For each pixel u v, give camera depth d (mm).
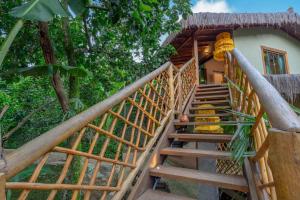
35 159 1033
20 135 5652
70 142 2234
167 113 3025
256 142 1683
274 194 1182
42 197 3553
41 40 2434
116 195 1747
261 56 7324
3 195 812
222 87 5152
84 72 1800
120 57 3604
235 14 6395
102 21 2916
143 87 2387
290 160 617
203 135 2562
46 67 1669
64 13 1407
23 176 1389
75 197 1374
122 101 1943
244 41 7285
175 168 2221
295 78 5148
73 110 2531
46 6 1352
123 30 3322
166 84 3137
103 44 3494
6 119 5449
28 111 5797
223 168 4934
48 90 5801
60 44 3330
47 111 5645
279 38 7961
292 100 5168
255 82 1371
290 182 607
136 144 2133
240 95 2652
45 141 1114
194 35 6473
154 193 1985
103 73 3822
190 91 4918
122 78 4023
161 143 2568
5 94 5773
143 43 3812
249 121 1799
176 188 3389
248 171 1753
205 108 3904
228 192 3678
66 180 2615
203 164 4230
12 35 1312
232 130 2982
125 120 1986
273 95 1003
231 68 4090
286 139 637
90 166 3984
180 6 3676
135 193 1913
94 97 4680
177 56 8828
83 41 3549
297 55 8266
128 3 2209
